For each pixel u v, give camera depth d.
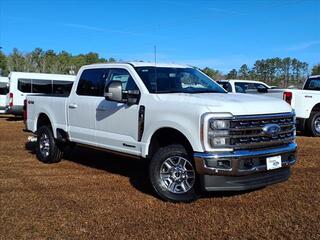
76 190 6.76
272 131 5.78
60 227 5.19
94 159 9.29
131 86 6.88
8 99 19.64
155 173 6.11
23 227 5.20
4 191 6.73
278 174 5.97
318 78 13.87
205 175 5.59
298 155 9.35
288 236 4.77
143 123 6.44
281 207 5.73
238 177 5.60
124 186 6.98
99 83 7.57
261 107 5.82
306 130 13.00
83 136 7.79
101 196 6.42
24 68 81.62
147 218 5.44
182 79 7.09
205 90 6.96
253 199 6.11
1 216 5.57
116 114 6.98
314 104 12.79
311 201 5.96
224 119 5.49
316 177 7.30
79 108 7.87
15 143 11.80
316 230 4.92
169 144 6.16
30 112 9.58
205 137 5.51
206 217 5.43
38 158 9.21
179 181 6.01
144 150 6.43
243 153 5.54
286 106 6.17
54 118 8.65
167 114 6.04
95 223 5.30
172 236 4.85
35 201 6.20
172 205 5.93
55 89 20.42
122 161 9.05
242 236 4.80
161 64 7.35
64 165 8.69
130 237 4.85
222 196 6.27
